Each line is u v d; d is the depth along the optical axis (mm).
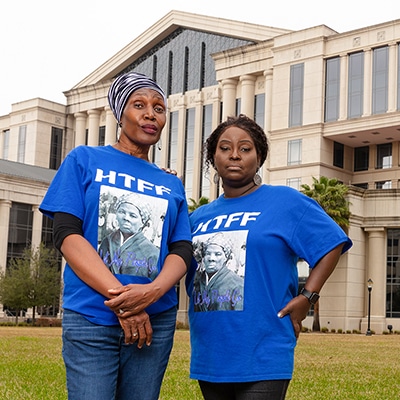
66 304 3391
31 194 62812
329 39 59125
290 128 59562
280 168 59719
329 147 58875
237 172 4129
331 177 58750
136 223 3492
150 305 3418
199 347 3965
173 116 74688
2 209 60875
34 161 81500
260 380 3773
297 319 3938
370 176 59906
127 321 3242
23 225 62531
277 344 3828
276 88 61344
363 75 57062
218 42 72562
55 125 83750
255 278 3898
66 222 3389
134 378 3416
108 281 3232
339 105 57938
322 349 21781
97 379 3271
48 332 33969
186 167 72375
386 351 21422
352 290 52469
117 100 3748
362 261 53594
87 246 3330
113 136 80000
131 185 3570
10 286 52000
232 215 4090
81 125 83250
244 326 3838
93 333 3295
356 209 53156
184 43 75938
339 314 52062
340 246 3953
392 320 52656
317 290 3934
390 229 53812
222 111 69625
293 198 4047
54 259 63188
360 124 56156
